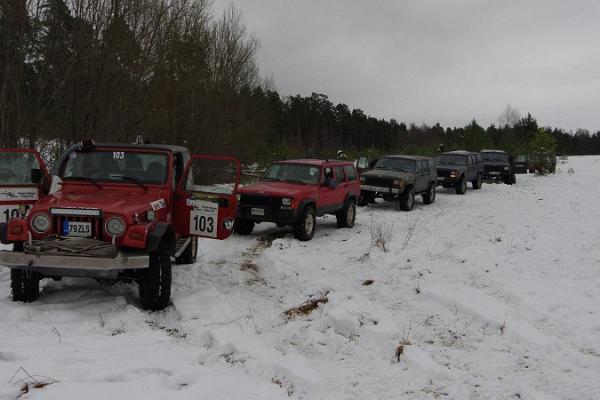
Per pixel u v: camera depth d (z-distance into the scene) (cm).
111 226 590
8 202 742
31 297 636
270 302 720
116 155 722
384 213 1706
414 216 1636
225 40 2641
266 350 527
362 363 515
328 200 1277
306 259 953
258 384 453
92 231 597
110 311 619
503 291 750
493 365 520
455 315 663
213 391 426
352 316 611
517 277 838
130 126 1638
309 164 1290
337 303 667
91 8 1420
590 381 483
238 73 2712
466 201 2091
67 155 715
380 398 449
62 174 707
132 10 1570
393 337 571
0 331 545
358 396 452
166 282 632
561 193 2344
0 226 607
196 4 2233
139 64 1605
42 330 552
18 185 750
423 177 1908
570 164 5609
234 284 799
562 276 846
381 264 908
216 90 2392
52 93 1367
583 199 2058
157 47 1716
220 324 606
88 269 571
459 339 589
